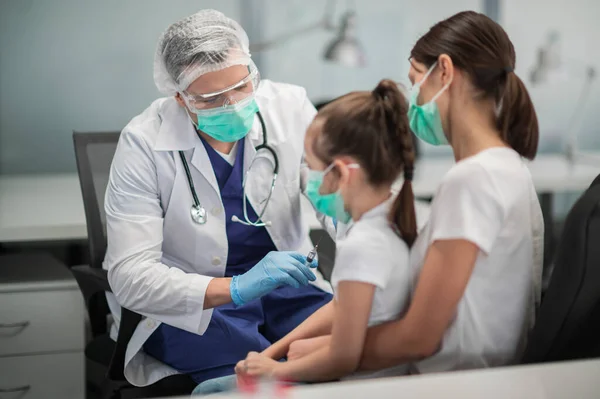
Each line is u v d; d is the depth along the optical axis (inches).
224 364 68.2
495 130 50.0
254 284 64.0
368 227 49.9
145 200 69.0
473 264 46.8
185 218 70.2
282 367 52.2
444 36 49.8
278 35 135.6
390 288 49.4
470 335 49.7
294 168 75.4
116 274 67.1
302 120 77.2
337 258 49.8
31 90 128.0
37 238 90.0
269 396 42.2
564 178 113.9
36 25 126.1
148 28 130.6
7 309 83.7
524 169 49.6
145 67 131.9
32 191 113.4
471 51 48.9
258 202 73.4
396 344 48.7
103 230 79.1
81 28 128.0
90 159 81.8
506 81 49.3
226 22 68.4
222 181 72.4
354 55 127.0
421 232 51.1
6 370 84.5
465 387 43.0
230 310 70.3
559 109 147.7
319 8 136.6
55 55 127.8
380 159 49.6
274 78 136.8
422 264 49.6
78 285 82.4
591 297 48.5
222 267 72.2
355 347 49.2
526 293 51.1
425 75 50.6
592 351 51.0
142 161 69.2
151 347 70.9
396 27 140.1
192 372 69.0
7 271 89.0
